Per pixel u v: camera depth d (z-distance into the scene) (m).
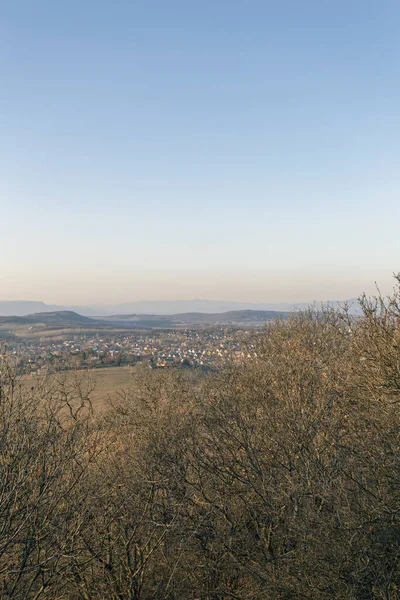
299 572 9.06
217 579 11.13
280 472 11.13
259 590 9.87
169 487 11.62
